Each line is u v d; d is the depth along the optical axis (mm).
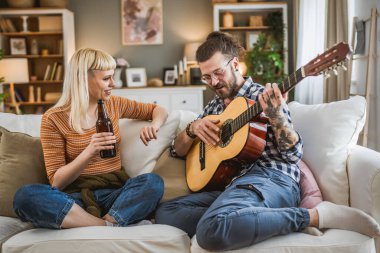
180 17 6402
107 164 2066
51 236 1650
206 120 2021
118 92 5930
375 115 3902
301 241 1544
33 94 6191
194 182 2070
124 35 6426
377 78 3826
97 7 6402
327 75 1602
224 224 1516
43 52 6133
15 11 5902
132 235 1632
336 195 1891
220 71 1981
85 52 2043
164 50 6449
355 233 1579
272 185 1769
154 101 5957
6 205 1997
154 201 1896
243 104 1919
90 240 1614
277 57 5656
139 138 2234
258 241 1545
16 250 1633
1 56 4805
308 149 2031
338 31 4340
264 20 6133
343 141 1939
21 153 2115
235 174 1971
